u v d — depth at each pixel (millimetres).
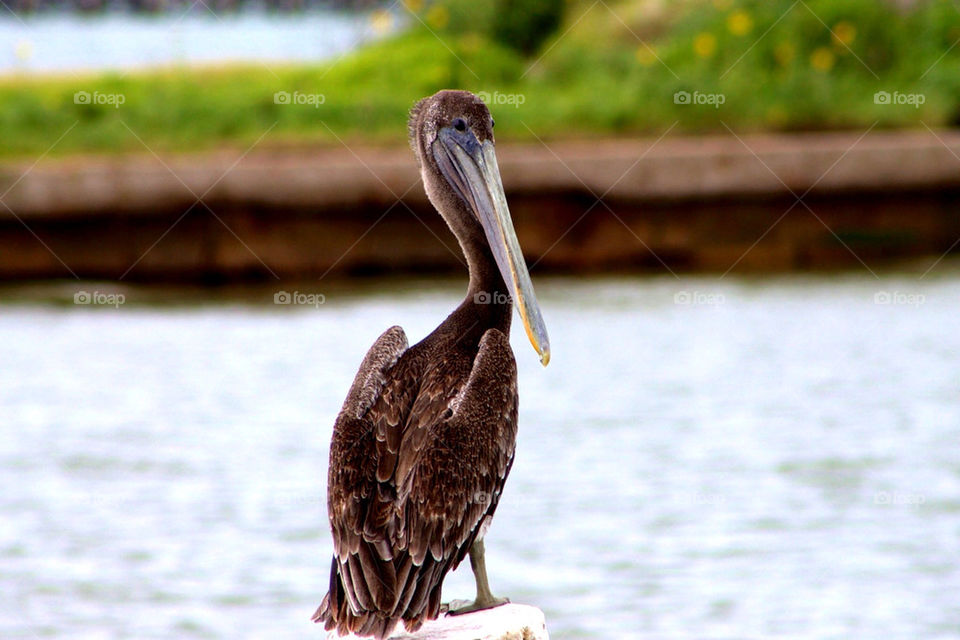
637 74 25656
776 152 20453
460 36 28828
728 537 9766
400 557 5035
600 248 20359
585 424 12508
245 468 11273
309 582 9133
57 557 9453
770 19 26328
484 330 5879
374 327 16484
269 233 19625
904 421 12445
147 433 12188
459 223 6082
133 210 19359
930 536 9828
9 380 13977
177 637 8211
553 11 29500
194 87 25047
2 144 21734
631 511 10359
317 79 26266
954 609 8633
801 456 11578
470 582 9227
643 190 20234
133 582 8953
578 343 15695
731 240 20516
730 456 11500
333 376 14094
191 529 9992
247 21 36688
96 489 10773
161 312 17984
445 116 6109
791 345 15469
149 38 34438
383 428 5285
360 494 5113
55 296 19031
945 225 20969
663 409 12969
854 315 17125
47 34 35781
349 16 35156
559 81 26906
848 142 21312
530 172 20031
